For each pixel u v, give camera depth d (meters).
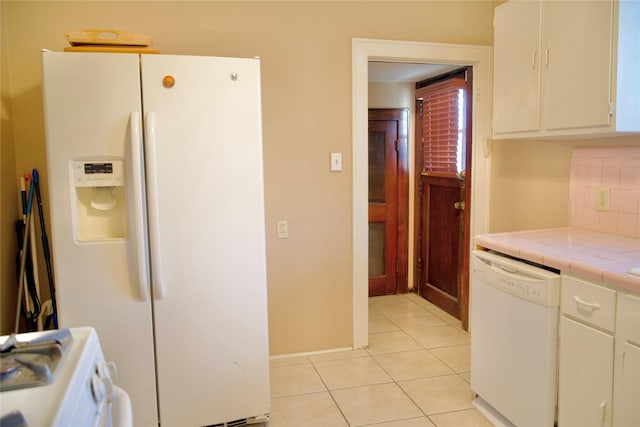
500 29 2.54
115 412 1.06
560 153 2.60
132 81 1.89
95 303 1.94
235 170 2.04
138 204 1.90
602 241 2.14
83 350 0.97
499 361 2.14
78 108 1.86
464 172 3.51
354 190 2.96
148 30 2.57
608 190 2.30
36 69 2.43
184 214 2.00
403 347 3.13
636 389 1.52
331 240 2.96
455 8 3.03
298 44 2.79
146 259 1.95
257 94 2.04
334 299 3.02
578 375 1.75
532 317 1.92
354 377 2.71
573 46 2.06
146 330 2.00
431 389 2.57
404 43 2.93
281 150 2.83
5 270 2.34
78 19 2.47
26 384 0.81
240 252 2.09
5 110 2.35
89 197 1.98
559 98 2.15
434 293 4.02
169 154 1.96
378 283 4.29
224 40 2.68
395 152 4.21
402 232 4.30
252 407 2.19
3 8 2.34
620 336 1.57
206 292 2.06
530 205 2.85
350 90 2.89
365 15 2.88
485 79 3.12
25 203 2.39
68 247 1.90
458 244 3.63
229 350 2.12
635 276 1.52
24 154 2.45
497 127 2.61
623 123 1.90
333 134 2.89
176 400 2.08
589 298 1.68
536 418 1.92
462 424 2.24
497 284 2.12
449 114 3.70
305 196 2.89
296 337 2.99
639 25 1.90
